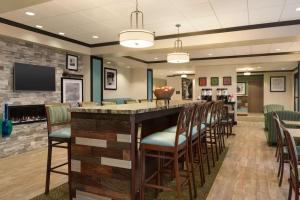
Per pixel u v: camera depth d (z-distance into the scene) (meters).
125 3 3.53
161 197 2.54
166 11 3.86
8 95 4.51
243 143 5.38
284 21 4.33
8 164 3.82
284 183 2.98
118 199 2.02
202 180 2.88
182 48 5.29
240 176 3.24
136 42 3.08
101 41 6.00
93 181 2.13
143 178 2.17
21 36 4.48
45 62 5.29
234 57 8.06
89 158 2.15
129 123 1.97
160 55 7.85
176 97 14.11
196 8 3.74
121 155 2.00
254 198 2.57
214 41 4.90
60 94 5.69
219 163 3.82
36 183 2.98
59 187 2.83
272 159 4.06
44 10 3.80
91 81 6.38
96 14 4.00
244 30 4.64
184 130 2.24
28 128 4.78
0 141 4.22
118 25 4.63
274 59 7.56
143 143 2.15
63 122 2.68
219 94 8.99
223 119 5.39
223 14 4.01
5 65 4.45
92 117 2.13
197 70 9.43
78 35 5.39
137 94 9.78
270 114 5.08
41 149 4.89
